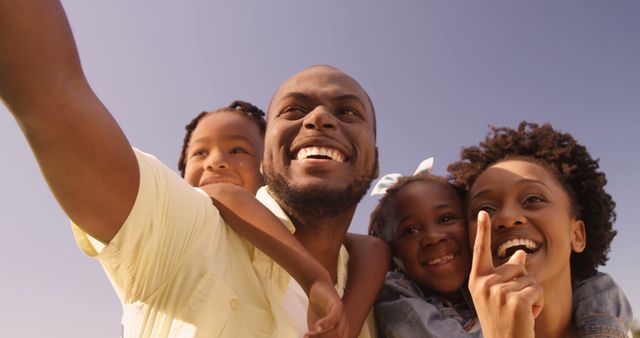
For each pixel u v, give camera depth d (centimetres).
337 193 61
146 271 47
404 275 78
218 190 59
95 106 39
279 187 63
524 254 53
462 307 74
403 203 79
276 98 68
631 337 65
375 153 72
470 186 77
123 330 52
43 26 36
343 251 70
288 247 54
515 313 49
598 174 71
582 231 69
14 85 35
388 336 66
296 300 57
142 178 44
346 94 67
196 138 92
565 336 63
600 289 65
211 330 48
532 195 65
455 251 75
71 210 41
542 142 72
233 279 52
